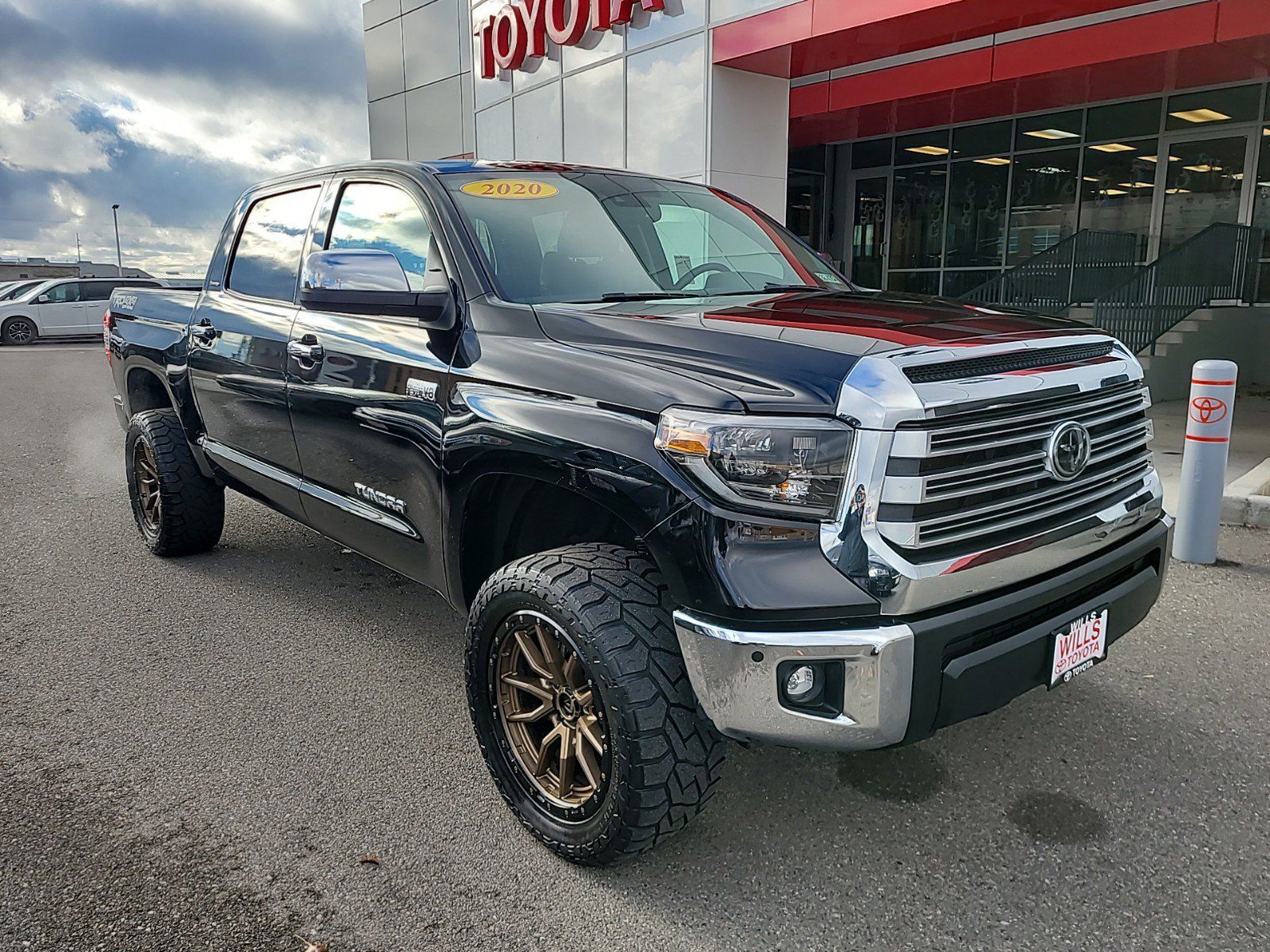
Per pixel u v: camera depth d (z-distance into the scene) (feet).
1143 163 46.11
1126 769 9.82
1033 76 40.11
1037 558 7.75
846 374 7.11
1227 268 40.14
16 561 16.83
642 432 7.47
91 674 12.19
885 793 9.50
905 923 7.64
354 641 13.29
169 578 15.94
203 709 11.27
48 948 7.27
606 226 11.29
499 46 45.06
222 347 13.57
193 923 7.58
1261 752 10.10
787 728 7.07
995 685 7.55
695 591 7.14
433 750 10.36
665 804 7.58
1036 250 50.96
